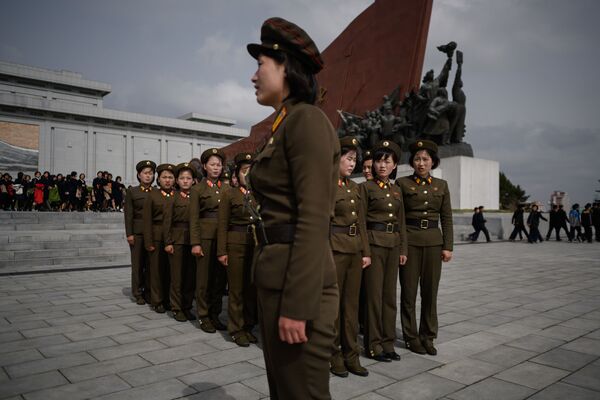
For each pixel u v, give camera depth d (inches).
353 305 142.6
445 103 738.2
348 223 145.8
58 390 123.0
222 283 202.4
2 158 1717.5
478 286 288.0
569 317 205.8
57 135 1850.4
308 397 62.1
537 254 491.5
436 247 161.2
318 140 60.0
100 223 595.2
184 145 2196.1
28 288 283.9
